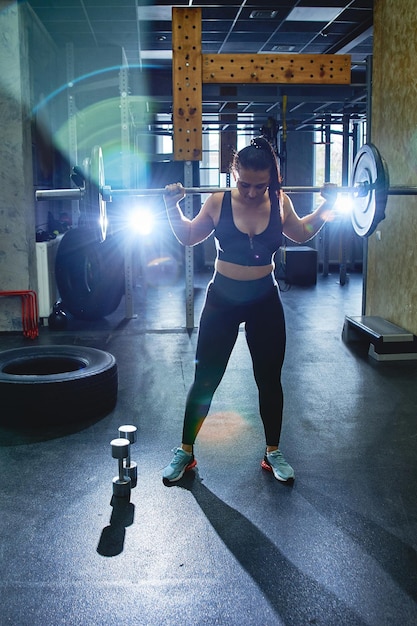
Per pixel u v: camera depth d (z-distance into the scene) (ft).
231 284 7.40
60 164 24.36
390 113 15.30
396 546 6.46
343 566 6.11
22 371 11.27
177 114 15.88
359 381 12.39
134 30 23.66
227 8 21.33
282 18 22.52
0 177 16.69
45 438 9.39
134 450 8.96
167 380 12.49
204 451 8.92
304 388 11.95
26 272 17.06
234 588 5.75
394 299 15.35
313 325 18.07
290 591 5.72
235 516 7.06
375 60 15.98
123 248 19.75
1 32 16.16
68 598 5.60
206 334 7.63
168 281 28.86
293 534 6.68
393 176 15.28
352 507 7.28
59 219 24.34
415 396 11.43
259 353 7.73
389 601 5.59
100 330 17.74
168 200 7.40
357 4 21.03
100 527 6.81
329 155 30.66
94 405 10.24
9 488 7.75
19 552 6.32
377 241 16.39
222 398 11.34
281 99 18.42
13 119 16.47
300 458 8.70
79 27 23.06
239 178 6.90
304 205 35.73
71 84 19.84
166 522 6.91
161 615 5.38
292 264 27.48
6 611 5.42
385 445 9.18
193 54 15.51
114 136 22.54
